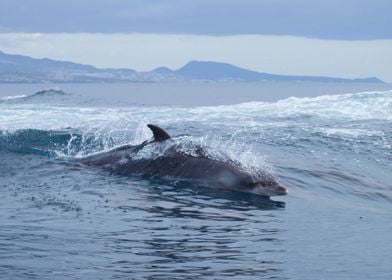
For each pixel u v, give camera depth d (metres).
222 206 21.00
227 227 18.05
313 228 18.50
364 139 39.69
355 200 24.61
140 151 27.64
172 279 13.02
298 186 25.98
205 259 14.62
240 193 23.27
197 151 26.22
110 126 46.25
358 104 58.28
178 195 22.48
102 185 23.97
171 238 16.56
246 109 58.94
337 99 62.75
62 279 12.83
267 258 14.88
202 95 127.12
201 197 22.25
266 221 19.09
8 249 15.08
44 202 20.92
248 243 16.30
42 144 35.62
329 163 32.06
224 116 53.28
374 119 49.25
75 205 20.48
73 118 52.94
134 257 14.64
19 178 25.47
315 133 41.62
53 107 68.00
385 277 13.62
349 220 20.17
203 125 46.44
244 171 24.31
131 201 21.28
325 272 13.90
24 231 16.95
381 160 34.06
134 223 18.19
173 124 47.34
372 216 21.23
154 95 124.75
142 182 24.61
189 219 18.94
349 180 28.16
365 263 14.73
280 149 35.34
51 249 15.15
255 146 35.84
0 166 28.30
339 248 16.16
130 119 51.84
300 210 21.17
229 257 14.86
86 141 37.12
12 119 51.72
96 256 14.64
